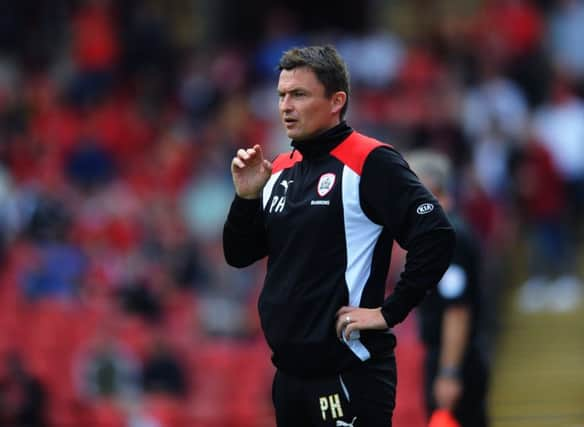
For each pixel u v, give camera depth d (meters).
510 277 52.97
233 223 18.19
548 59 64.06
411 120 57.09
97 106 62.94
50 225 50.69
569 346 48.31
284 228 17.58
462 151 53.16
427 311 24.77
